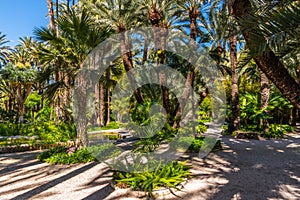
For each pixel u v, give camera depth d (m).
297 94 2.34
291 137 13.38
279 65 2.37
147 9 10.37
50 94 9.29
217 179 5.46
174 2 10.73
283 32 2.09
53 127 10.72
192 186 4.98
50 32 8.73
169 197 4.41
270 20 2.13
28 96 26.52
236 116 14.12
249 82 20.41
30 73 24.95
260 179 5.44
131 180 4.95
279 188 4.82
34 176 6.10
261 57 2.33
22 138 12.55
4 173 6.46
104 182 5.42
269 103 15.09
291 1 2.44
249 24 2.21
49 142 11.00
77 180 5.64
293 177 5.58
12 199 4.50
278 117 20.02
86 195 4.62
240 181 5.30
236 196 4.40
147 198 4.39
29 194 4.75
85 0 11.45
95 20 10.35
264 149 9.48
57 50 8.83
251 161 7.32
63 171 6.50
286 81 2.36
